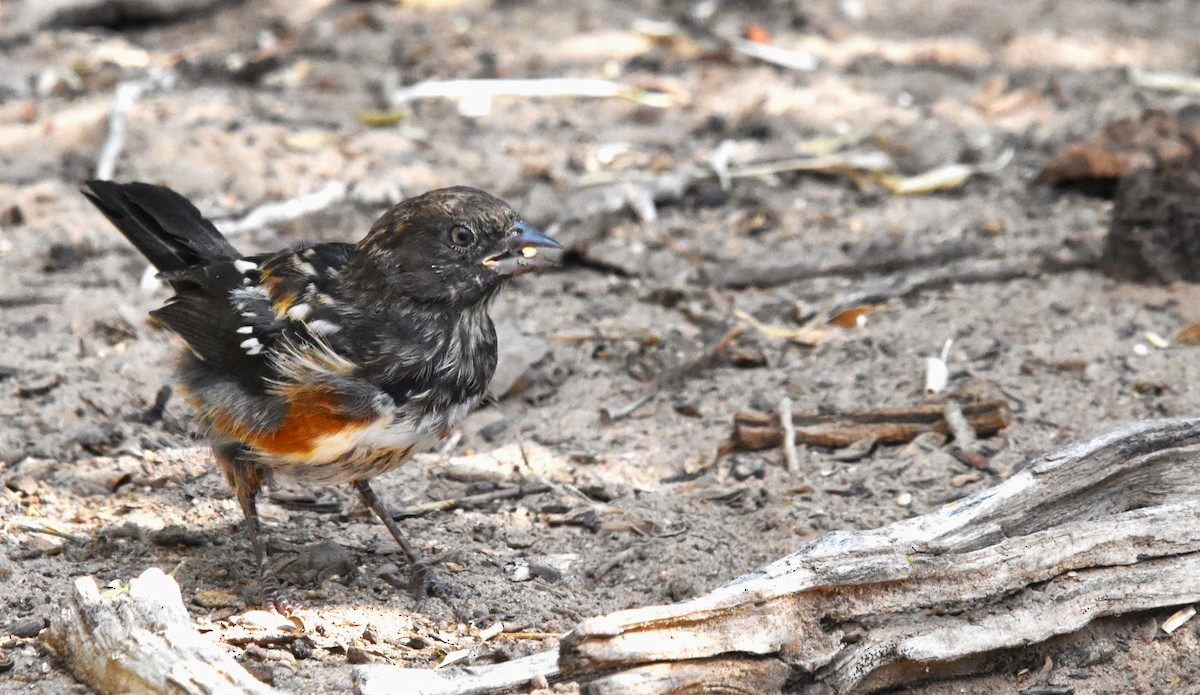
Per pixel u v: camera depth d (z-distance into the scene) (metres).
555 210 13.13
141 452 9.70
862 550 7.20
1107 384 10.24
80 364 10.70
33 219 12.98
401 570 8.56
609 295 12.16
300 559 8.48
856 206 13.55
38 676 7.03
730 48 17.25
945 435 9.75
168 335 11.21
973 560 7.31
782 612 6.99
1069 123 15.01
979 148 14.52
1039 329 11.10
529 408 10.57
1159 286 11.59
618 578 8.50
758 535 8.84
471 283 8.09
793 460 9.56
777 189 13.92
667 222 13.28
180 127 14.57
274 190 13.48
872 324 11.41
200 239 9.10
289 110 15.32
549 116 15.45
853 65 16.86
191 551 8.63
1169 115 13.56
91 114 14.94
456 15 18.58
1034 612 7.34
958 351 10.88
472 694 6.64
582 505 9.26
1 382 10.40
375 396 7.84
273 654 7.32
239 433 7.98
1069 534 7.46
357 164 14.02
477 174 13.91
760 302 11.88
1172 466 8.04
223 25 18.17
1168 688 7.27
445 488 9.52
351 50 17.22
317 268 8.24
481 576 8.48
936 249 12.33
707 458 9.76
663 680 6.64
